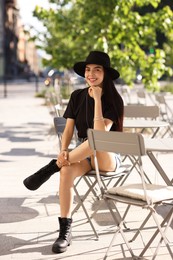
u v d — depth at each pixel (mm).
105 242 5754
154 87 14891
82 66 6031
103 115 5824
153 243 5676
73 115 6164
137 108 8672
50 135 14711
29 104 27469
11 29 106375
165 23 14547
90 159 5891
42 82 71188
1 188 8289
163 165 10023
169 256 5312
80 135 6141
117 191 5129
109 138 4996
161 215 6676
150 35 14781
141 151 4809
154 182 8555
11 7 103875
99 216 6664
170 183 5688
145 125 7746
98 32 14688
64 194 5629
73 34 15992
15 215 6801
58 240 5535
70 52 19109
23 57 129375
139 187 5230
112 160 5859
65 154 5691
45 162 10555
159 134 13930
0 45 88000
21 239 5887
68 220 5617
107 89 5867
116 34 14570
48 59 20875
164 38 53406
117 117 5840
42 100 30672
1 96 35406
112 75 5930
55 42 19984
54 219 6621
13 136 14664
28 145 12883
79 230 6152
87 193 6027
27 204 7320
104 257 5172
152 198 4914
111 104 5852
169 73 14938
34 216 6754
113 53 14625
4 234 6059
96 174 5277
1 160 10781
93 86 5859
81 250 5523
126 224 6344
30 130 16062
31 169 9836
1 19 89250
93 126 6008
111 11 14398
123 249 5531
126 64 14648
